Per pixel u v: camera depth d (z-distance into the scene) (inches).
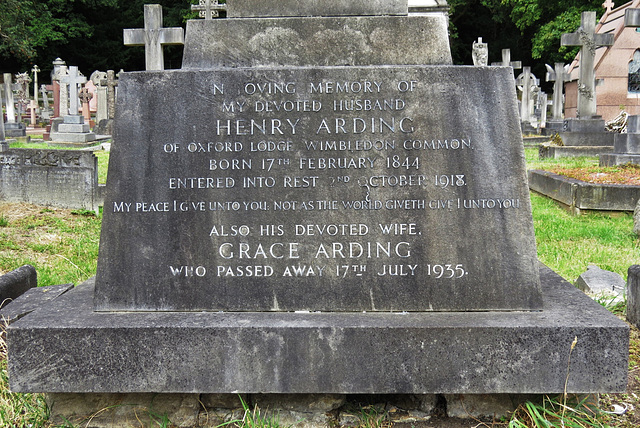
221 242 124.8
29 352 112.7
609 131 639.8
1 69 1635.1
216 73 126.4
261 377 113.4
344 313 122.0
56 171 360.8
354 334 112.5
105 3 1552.7
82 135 751.1
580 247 275.0
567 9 1344.7
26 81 1270.9
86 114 1051.3
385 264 124.3
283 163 125.3
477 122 124.4
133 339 113.0
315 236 124.7
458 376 112.1
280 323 114.6
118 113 126.1
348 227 124.6
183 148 125.6
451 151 124.5
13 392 122.0
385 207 124.4
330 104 125.6
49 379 113.1
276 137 125.6
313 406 119.9
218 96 126.1
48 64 1619.1
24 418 119.6
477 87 124.6
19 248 276.8
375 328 112.2
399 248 124.2
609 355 110.3
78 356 112.8
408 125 125.0
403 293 123.9
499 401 119.0
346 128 125.3
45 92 1266.0
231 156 125.3
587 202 353.4
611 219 343.9
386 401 122.9
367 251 124.3
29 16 1063.6
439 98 124.9
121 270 124.9
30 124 1267.2
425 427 116.6
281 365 113.3
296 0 134.0
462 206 124.0
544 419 109.7
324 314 121.0
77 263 251.6
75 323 114.7
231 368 113.4
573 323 112.2
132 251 125.0
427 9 393.7
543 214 355.6
